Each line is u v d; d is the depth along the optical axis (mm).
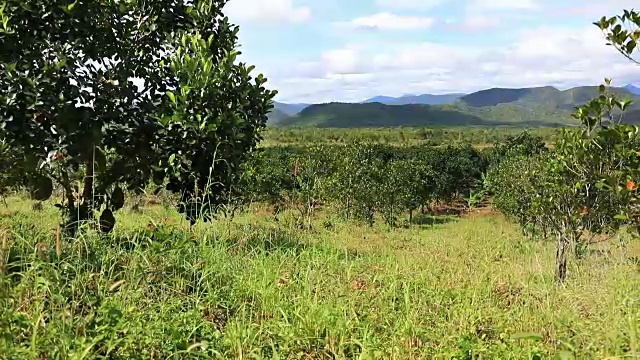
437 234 15508
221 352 3807
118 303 4004
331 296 5145
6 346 3016
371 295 5523
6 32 5613
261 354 3898
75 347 3266
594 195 7129
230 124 6586
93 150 5988
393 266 7320
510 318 5066
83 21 6062
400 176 18656
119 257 4984
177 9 7516
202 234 6867
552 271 7934
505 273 7543
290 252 6805
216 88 6637
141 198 8508
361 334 4316
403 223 19359
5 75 5645
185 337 3816
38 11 5840
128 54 6793
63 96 5750
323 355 4070
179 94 6707
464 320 4898
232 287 5129
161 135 6504
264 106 7340
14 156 6000
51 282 3852
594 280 6625
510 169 16250
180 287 4781
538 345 4266
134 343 3521
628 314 4520
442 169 27203
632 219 4707
